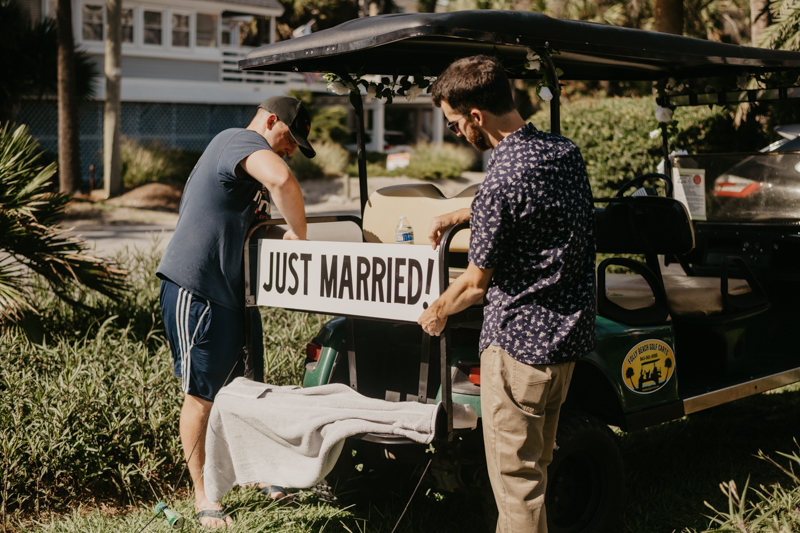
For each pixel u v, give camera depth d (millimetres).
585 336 2641
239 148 3371
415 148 33531
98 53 23859
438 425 2742
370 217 3705
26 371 4695
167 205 19078
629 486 3951
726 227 4781
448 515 3666
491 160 2580
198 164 3549
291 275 3191
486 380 2674
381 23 2938
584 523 3262
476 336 3287
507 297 2609
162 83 25562
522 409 2629
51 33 19875
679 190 5047
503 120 2596
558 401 2744
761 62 3975
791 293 4586
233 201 3445
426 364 3170
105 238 14148
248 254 3395
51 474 3900
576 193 2574
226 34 29562
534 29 2920
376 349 3652
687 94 4984
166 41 25766
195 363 3508
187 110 26688
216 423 3115
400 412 2900
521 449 2658
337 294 3029
